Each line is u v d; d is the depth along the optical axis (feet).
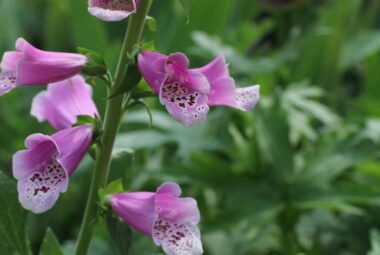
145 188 3.67
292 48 4.52
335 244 3.59
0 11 5.21
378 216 3.57
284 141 3.49
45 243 2.54
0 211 2.52
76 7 4.38
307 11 5.51
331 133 3.56
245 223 3.34
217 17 4.74
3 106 4.53
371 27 5.47
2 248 2.53
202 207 3.57
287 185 3.42
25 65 2.33
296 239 3.48
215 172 3.45
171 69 2.29
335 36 4.73
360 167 3.60
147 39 4.84
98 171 2.42
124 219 2.35
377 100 4.48
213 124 3.62
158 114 3.60
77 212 4.11
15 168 2.29
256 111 3.53
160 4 5.21
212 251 3.47
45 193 2.28
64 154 2.33
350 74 5.34
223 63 2.32
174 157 3.61
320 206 3.39
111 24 5.35
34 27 6.23
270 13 6.06
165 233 2.32
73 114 2.54
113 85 2.35
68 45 5.39
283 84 4.84
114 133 2.39
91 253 3.33
